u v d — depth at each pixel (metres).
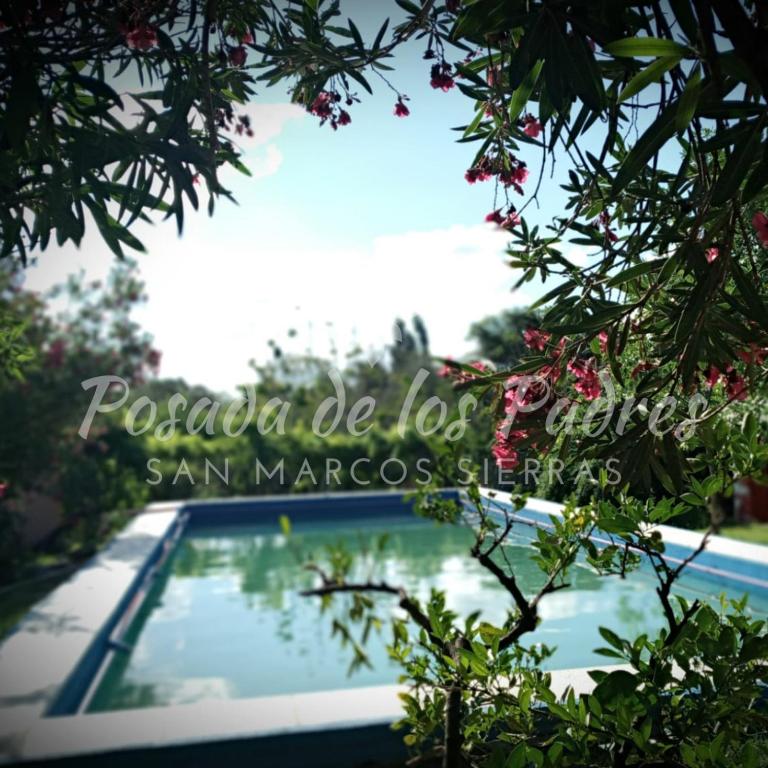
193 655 5.37
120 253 2.04
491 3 1.38
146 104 2.00
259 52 2.18
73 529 8.23
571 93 1.55
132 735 2.73
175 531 9.27
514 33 1.77
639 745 1.23
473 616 1.43
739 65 1.13
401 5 2.10
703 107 1.24
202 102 2.20
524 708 1.36
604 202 1.79
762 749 1.43
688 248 1.44
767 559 4.30
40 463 8.04
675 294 1.70
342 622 0.99
